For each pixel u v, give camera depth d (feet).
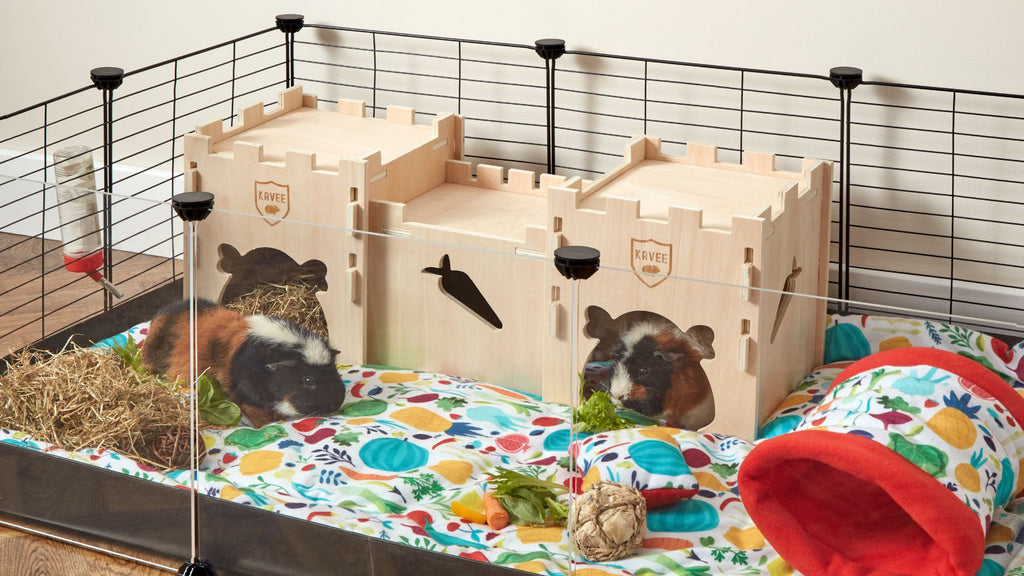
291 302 5.02
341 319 5.06
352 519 4.94
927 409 4.33
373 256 4.96
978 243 7.32
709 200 6.13
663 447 4.58
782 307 4.55
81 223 5.06
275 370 5.08
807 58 7.30
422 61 8.25
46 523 5.62
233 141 7.02
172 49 8.89
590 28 7.73
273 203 6.57
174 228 4.94
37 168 9.51
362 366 5.14
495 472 4.85
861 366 4.54
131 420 5.26
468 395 5.10
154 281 5.04
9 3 9.25
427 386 5.14
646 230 5.75
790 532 4.37
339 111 7.67
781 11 7.27
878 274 7.60
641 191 6.25
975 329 4.39
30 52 9.31
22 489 5.60
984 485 4.26
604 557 4.57
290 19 8.18
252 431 5.15
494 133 8.24
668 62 7.37
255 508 5.11
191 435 5.19
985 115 7.03
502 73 8.05
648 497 4.55
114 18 8.97
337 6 8.33
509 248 6.12
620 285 4.64
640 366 4.68
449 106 8.30
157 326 5.09
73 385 5.32
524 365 4.95
